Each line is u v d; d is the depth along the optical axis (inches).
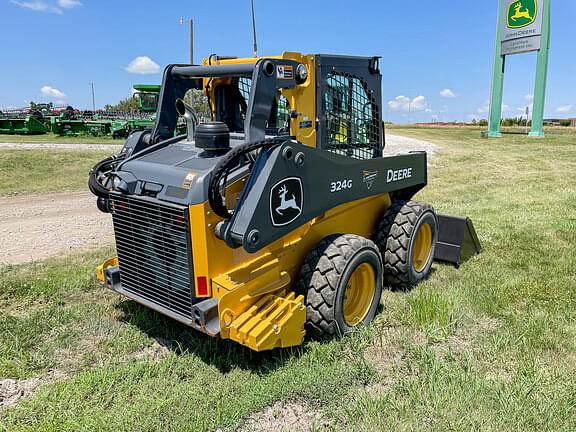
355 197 160.9
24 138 987.9
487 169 587.5
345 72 159.6
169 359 135.1
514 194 419.8
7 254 239.6
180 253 125.8
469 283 199.2
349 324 149.5
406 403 117.0
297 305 132.0
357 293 160.4
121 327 156.3
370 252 152.0
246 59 151.2
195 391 120.7
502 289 191.9
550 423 109.0
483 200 393.7
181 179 123.9
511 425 109.3
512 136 1170.6
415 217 187.0
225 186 122.2
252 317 125.4
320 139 151.6
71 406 115.6
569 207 354.0
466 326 158.6
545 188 447.8
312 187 138.5
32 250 248.1
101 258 232.1
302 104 143.5
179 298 131.1
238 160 129.9
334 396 120.1
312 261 144.6
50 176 530.6
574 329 157.2
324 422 112.1
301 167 132.8
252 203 119.3
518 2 1091.9
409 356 141.1
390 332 156.3
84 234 285.9
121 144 884.6
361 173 162.4
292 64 136.3
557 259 230.8
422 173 210.2
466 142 992.9
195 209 118.5
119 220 143.0
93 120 1126.4
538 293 187.2
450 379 126.9
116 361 136.1
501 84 1156.5
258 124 128.8
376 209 191.2
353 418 110.7
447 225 225.5
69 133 1062.4
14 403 118.1
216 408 115.4
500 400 116.9
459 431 106.7
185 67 152.8
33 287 186.2
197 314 120.6
